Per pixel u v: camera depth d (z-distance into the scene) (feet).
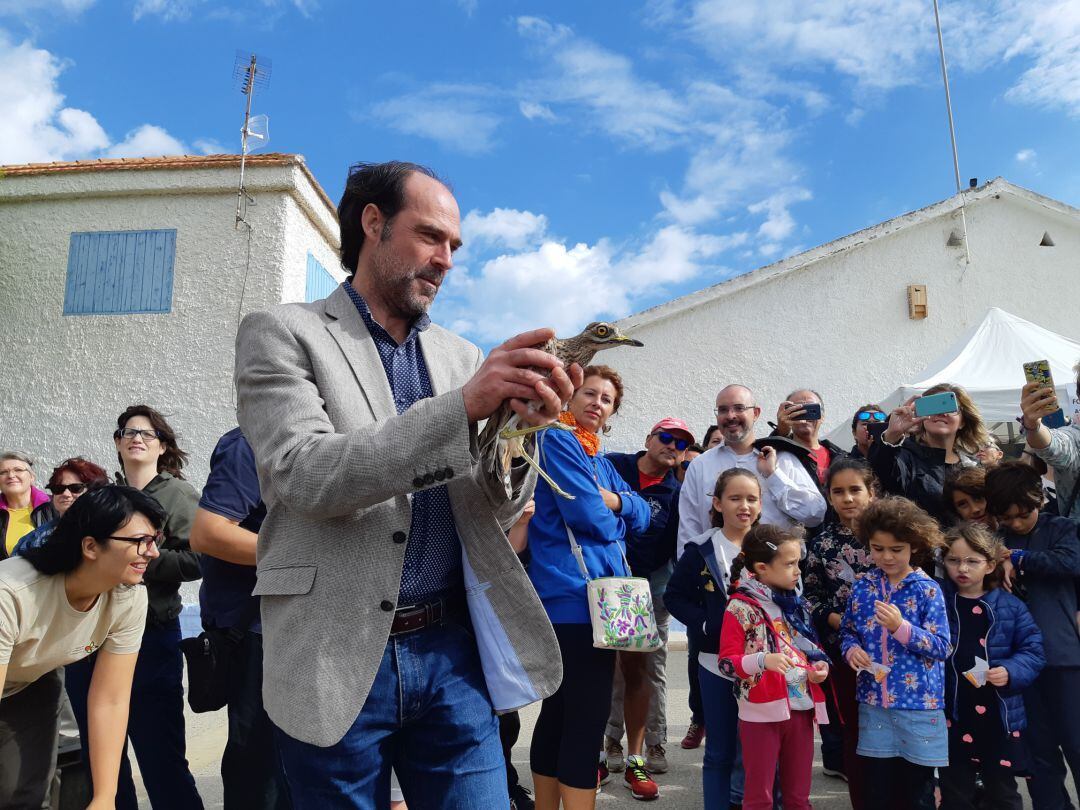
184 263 31.42
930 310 37.76
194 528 9.82
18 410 31.12
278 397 5.49
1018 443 27.30
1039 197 37.88
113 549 8.75
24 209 32.32
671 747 16.96
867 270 38.17
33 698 9.45
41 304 31.73
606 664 10.75
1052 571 11.83
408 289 6.17
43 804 9.45
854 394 37.22
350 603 5.39
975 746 11.44
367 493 4.92
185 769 11.24
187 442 30.32
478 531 6.06
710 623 11.98
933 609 11.25
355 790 5.51
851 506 13.15
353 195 6.41
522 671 5.99
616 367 37.96
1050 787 11.59
